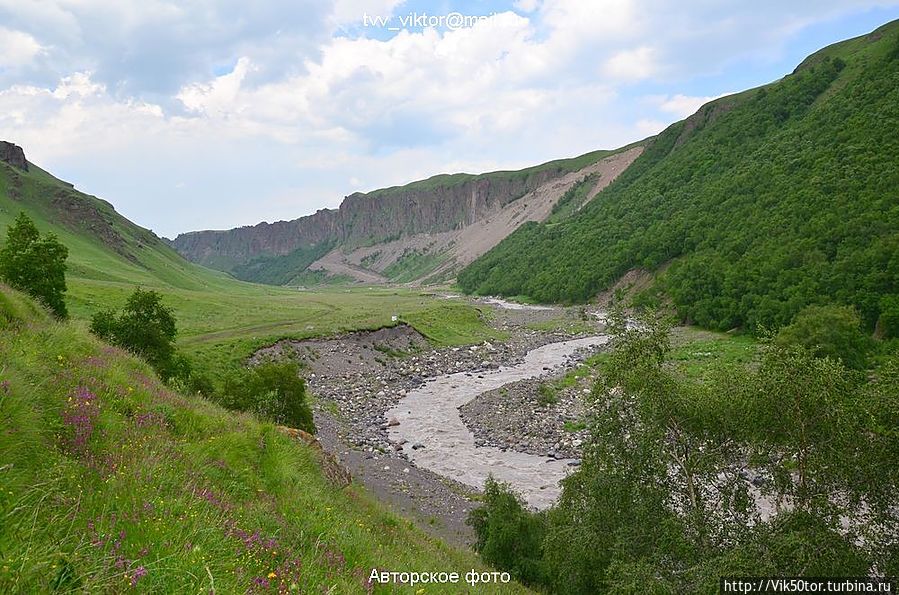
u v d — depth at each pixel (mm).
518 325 124375
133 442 10555
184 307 103500
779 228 105438
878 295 71938
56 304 35094
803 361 15234
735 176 156875
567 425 48031
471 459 42156
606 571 15703
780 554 13836
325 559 9656
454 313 121812
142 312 36656
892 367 16078
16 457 7449
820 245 89750
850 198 99312
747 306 88312
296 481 13758
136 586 5801
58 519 6578
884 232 83500
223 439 13492
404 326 95438
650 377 16844
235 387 34125
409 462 41250
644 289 141625
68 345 15594
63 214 172125
